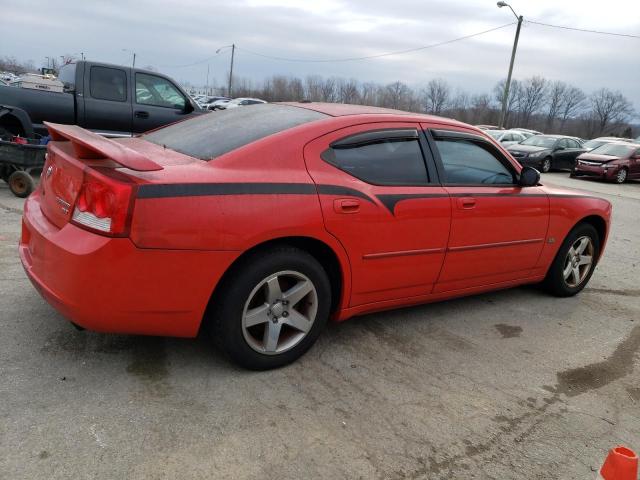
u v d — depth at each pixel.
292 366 3.27
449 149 3.90
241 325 2.96
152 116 9.13
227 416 2.70
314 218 3.04
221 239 2.73
